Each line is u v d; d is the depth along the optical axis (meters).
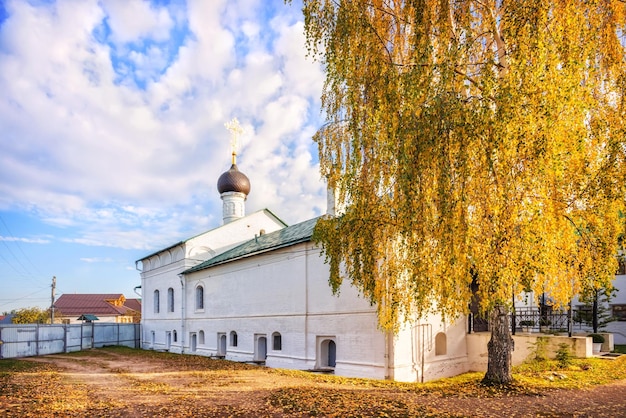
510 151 8.30
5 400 11.53
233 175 36.75
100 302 63.88
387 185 10.80
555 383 11.47
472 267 9.31
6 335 29.92
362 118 10.55
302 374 16.28
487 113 8.42
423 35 9.24
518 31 8.19
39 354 31.56
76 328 34.84
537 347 14.80
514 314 16.11
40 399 11.70
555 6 8.51
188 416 9.58
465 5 9.52
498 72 9.59
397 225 10.53
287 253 20.42
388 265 11.98
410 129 9.14
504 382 11.40
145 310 37.69
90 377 16.91
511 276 8.51
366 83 10.31
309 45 10.91
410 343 15.52
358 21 10.25
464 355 17.58
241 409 10.09
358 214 10.90
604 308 21.62
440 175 8.88
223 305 25.78
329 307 17.56
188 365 20.52
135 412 10.05
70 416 9.71
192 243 31.30
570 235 9.36
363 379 14.43
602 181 8.52
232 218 36.56
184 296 30.78
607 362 13.65
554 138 8.03
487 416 8.78
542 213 8.62
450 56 8.98
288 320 19.89
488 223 8.89
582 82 9.01
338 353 16.95
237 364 20.55
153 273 36.59
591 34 8.51
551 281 10.52
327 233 12.29
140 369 19.38
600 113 9.03
